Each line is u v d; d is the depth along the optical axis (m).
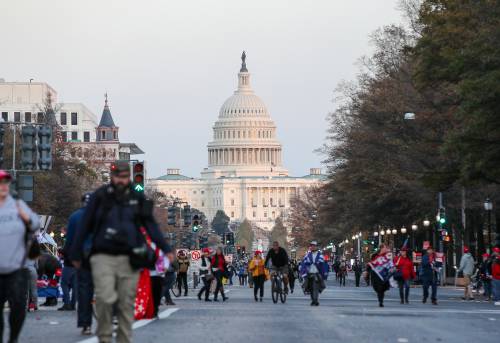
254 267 95.06
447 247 184.38
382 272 82.12
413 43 151.25
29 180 89.12
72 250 31.16
